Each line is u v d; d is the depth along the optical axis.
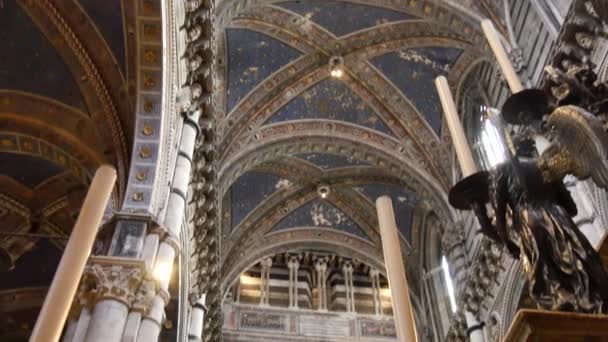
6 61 10.00
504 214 3.30
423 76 18.38
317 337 20.52
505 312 13.55
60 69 9.99
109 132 9.88
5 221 12.38
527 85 13.04
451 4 15.38
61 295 3.98
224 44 17.17
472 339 14.66
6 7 9.55
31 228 12.28
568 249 2.68
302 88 18.58
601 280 2.50
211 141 11.27
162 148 8.95
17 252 12.80
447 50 17.28
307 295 22.16
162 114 9.05
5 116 10.35
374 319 21.45
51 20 9.61
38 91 10.24
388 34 17.66
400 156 18.84
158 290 7.40
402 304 3.40
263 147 18.53
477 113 17.12
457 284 16.64
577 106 3.05
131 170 8.55
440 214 18.27
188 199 11.02
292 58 18.25
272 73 18.31
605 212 9.88
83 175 10.41
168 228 8.39
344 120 19.34
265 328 20.45
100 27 9.52
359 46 18.08
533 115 3.79
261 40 17.55
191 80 10.46
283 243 22.19
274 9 16.78
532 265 2.80
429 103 18.59
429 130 18.61
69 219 12.45
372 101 18.91
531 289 2.79
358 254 22.42
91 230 4.53
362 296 22.75
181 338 11.38
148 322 7.07
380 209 4.21
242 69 18.00
